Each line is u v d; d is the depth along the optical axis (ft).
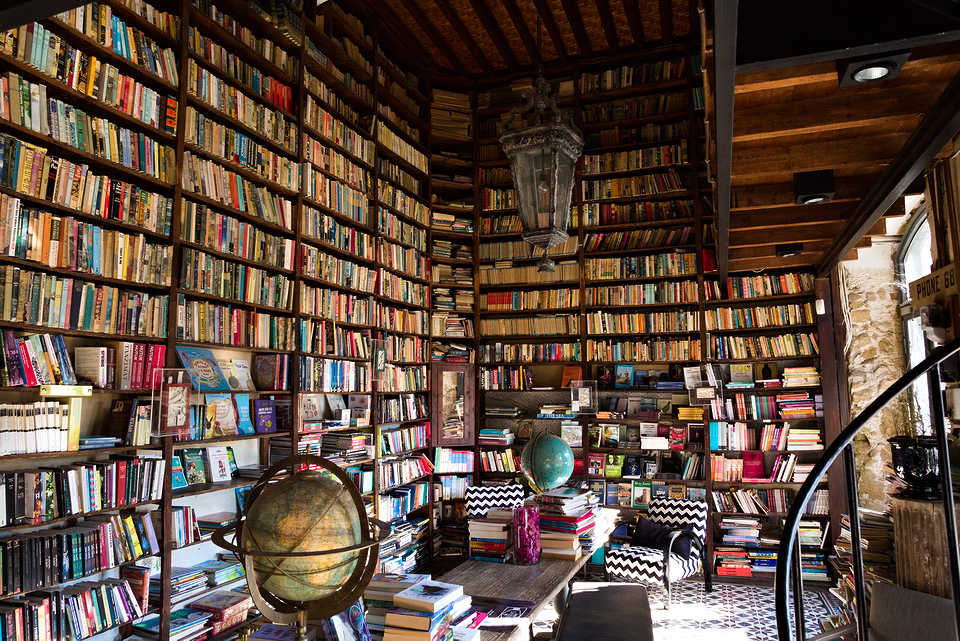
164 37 12.26
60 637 9.42
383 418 19.51
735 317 20.84
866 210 13.28
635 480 21.43
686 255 21.24
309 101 16.57
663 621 15.89
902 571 9.79
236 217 14.08
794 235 16.39
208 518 13.30
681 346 21.18
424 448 22.00
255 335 14.17
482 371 23.32
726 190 11.69
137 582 11.07
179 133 12.32
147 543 10.98
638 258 21.79
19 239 9.36
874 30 7.11
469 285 23.54
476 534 12.08
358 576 4.96
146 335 11.43
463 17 20.29
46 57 9.81
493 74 24.14
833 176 12.61
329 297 16.94
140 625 11.12
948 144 12.19
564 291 22.57
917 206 17.80
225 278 13.32
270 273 15.17
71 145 10.20
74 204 10.24
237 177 13.83
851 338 19.98
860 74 8.36
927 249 18.48
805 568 19.20
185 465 12.43
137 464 10.91
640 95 22.74
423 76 23.89
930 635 8.82
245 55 14.64
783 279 20.57
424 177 23.17
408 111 22.11
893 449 10.04
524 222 11.66
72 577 9.63
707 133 12.75
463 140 24.03
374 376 18.78
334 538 4.72
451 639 7.32
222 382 13.19
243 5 14.35
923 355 18.42
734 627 15.37
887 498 19.06
